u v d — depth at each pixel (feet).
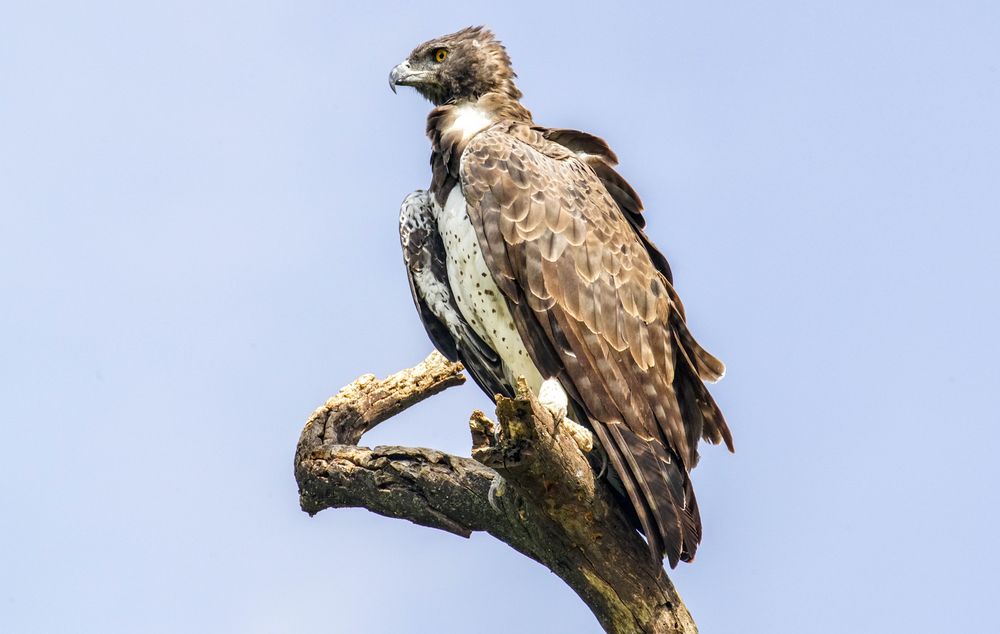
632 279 44.52
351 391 50.44
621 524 40.32
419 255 48.83
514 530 43.52
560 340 43.37
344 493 47.39
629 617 40.37
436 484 45.09
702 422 44.93
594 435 43.42
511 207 44.21
